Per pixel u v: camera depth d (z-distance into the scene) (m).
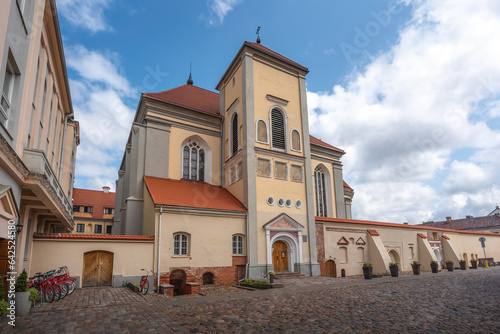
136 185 26.14
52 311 10.99
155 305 12.62
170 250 20.88
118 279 18.69
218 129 31.47
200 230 22.42
